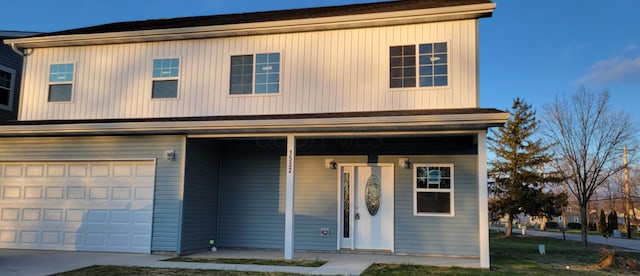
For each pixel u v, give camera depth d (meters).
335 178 11.23
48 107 11.71
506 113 8.13
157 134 10.40
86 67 11.72
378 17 10.02
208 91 10.94
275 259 9.34
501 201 21.47
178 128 9.76
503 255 11.75
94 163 10.80
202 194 10.96
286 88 10.53
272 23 10.57
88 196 10.73
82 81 11.66
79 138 10.86
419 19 9.97
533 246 15.84
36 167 11.12
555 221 47.09
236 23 10.87
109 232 10.45
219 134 10.10
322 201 11.22
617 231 27.50
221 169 11.96
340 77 10.27
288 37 10.74
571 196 26.38
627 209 27.39
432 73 9.81
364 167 11.21
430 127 8.85
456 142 10.73
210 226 11.34
